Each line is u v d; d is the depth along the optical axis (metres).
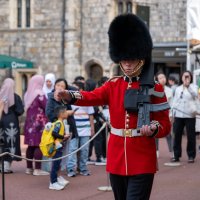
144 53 6.05
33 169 12.37
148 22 25.47
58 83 10.52
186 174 12.00
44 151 10.20
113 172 6.08
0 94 11.98
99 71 27.59
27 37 27.95
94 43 27.25
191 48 17.78
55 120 10.45
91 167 13.25
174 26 26.80
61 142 10.20
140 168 5.95
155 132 5.86
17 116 12.33
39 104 11.94
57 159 9.30
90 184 10.87
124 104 6.02
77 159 12.02
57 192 10.09
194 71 17.88
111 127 6.21
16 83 27.77
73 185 10.77
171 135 14.16
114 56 6.14
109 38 6.21
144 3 26.92
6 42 28.36
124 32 6.08
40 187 10.58
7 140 12.07
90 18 27.27
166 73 27.00
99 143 13.54
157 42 26.95
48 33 27.48
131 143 6.01
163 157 14.74
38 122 11.85
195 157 14.52
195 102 13.54
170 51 25.75
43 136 10.25
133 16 6.12
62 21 27.11
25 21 28.06
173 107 13.66
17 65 24.53
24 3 28.02
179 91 13.64
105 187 10.40
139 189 5.95
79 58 27.38
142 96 5.97
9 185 10.77
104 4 26.95
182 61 25.50
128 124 6.03
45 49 27.56
